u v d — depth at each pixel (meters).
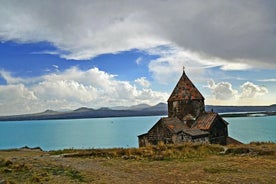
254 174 18.91
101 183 16.89
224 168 21.00
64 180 17.70
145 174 19.41
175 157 27.09
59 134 144.00
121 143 89.94
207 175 18.91
